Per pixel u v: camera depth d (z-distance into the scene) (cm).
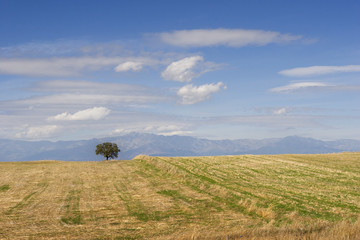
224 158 6000
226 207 2808
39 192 3612
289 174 4200
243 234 1772
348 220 2066
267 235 1723
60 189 3775
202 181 3869
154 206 2888
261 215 2511
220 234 1830
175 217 2516
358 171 4300
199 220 2412
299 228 1831
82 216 2578
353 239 1404
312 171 4366
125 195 3391
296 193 3089
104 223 2358
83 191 3641
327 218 2278
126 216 2567
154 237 1930
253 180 3859
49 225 2298
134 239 1939
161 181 4097
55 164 6312
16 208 2872
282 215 2430
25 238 1953
